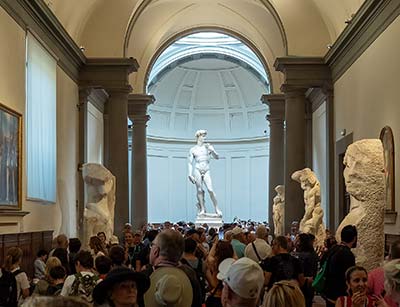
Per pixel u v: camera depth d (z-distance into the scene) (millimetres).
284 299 3107
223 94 30781
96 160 19984
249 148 30672
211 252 6555
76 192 16750
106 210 13547
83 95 16906
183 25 22359
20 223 11023
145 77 22141
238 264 3525
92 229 13281
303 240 7777
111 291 3340
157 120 30062
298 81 16859
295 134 16875
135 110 21938
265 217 30109
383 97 11766
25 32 11531
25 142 11469
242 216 30672
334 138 16844
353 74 14453
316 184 13922
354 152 8555
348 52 14758
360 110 13719
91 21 16922
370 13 12242
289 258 6391
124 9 16812
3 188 10008
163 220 30109
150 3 18828
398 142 10750
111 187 13664
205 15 21828
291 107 16938
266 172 30125
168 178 30359
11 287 7082
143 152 21953
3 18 10180
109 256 6660
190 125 30938
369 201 8406
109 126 16938
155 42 21781
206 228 22797
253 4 20172
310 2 16719
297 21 17031
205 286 7078
